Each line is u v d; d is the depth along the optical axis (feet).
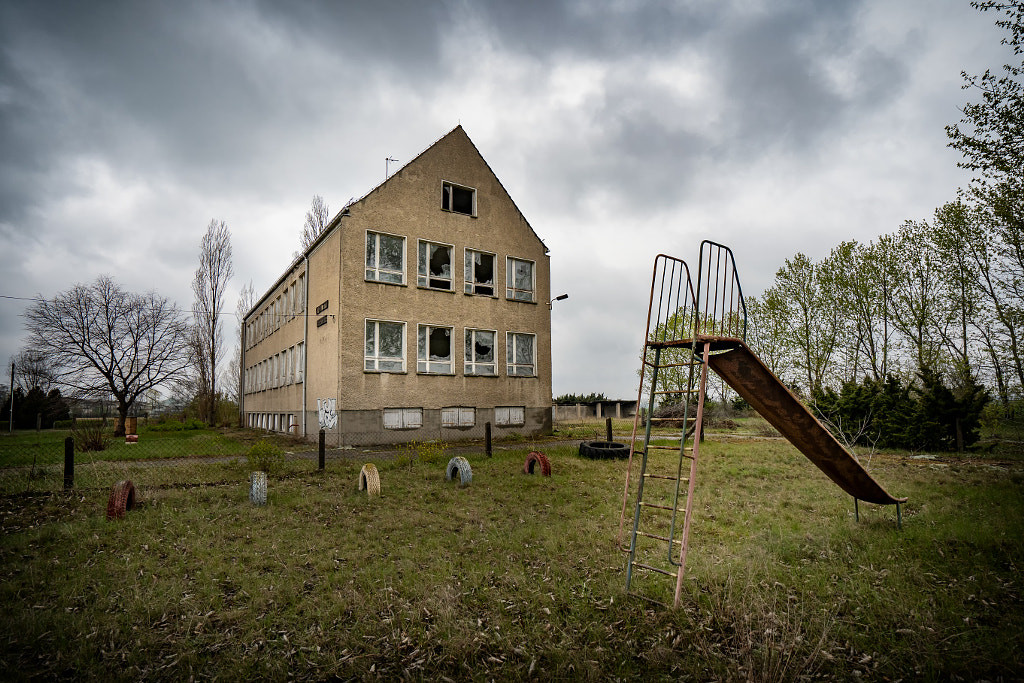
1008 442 69.77
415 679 13.91
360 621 16.99
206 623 17.12
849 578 19.56
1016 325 69.62
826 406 72.43
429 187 80.18
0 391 135.44
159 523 28.66
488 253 86.07
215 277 139.13
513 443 73.87
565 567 21.43
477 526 28.09
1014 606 16.71
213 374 135.54
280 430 102.78
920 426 63.98
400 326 76.28
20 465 49.98
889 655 14.29
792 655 14.19
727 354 20.17
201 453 62.13
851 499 33.96
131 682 13.98
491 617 16.98
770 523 27.86
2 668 14.32
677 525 27.78
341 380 70.03
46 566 22.09
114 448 68.39
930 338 83.41
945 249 77.05
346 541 25.54
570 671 14.05
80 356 111.04
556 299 90.58
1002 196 55.26
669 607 17.17
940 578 19.47
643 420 114.93
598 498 34.71
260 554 23.71
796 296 96.99
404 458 50.14
